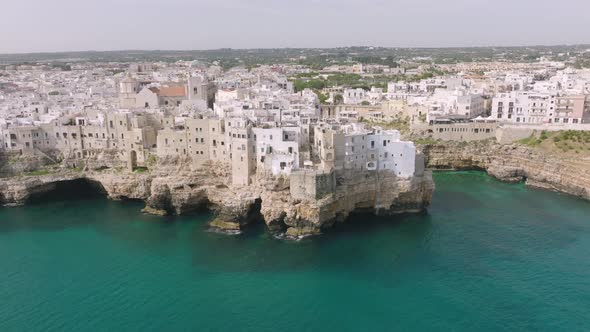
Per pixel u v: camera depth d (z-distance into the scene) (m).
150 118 162.25
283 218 131.00
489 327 91.06
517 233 131.38
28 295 102.38
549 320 92.69
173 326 92.06
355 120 179.25
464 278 107.88
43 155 164.62
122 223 140.88
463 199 161.75
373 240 127.19
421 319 93.75
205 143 145.25
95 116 172.38
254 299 100.44
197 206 149.12
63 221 142.62
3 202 157.25
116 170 160.00
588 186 158.88
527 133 193.75
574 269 111.00
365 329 91.06
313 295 101.75
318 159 140.00
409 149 140.25
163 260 117.00
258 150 136.62
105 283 106.94
